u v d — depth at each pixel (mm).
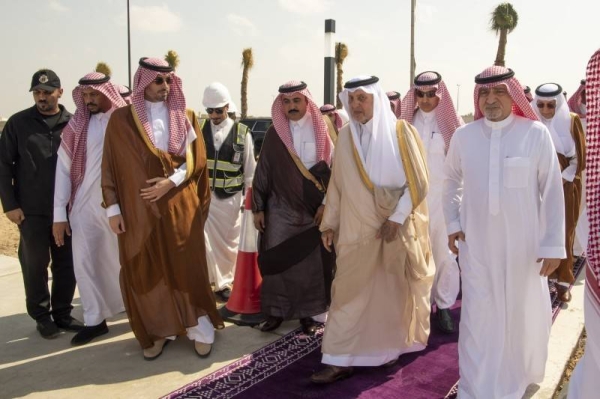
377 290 3533
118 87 5477
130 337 4266
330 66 6941
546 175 3025
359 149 3457
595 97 2154
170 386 3441
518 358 3154
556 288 5129
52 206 4188
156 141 3793
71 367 3740
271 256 4199
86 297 4184
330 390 3361
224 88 5215
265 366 3703
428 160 4406
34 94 4133
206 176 4105
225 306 4758
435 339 4188
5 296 5297
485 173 3123
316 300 4230
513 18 24391
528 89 7191
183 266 3807
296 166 4133
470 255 3180
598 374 2281
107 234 4238
